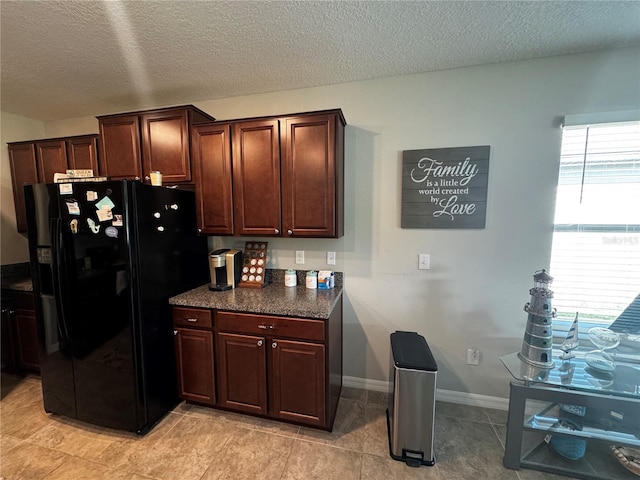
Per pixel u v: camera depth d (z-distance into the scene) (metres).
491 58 1.81
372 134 2.10
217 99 2.37
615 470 1.51
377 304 2.21
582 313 1.88
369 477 1.51
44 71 1.92
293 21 1.46
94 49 1.68
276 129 1.91
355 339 2.26
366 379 2.27
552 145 1.83
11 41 1.58
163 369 1.92
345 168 2.16
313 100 2.18
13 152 2.56
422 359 1.60
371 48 1.69
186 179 2.10
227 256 2.17
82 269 1.74
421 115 2.00
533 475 1.52
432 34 1.56
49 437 1.77
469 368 2.09
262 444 1.71
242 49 1.69
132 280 1.69
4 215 2.62
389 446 1.69
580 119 1.73
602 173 1.78
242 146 1.98
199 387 1.96
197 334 1.92
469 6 1.35
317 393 1.75
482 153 1.91
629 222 1.76
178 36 1.56
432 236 2.06
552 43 1.65
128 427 1.77
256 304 1.82
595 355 1.64
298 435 1.78
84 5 1.32
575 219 1.84
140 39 1.59
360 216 2.17
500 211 1.94
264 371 1.81
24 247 2.77
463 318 2.07
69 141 2.39
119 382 1.76
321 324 1.70
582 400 1.45
